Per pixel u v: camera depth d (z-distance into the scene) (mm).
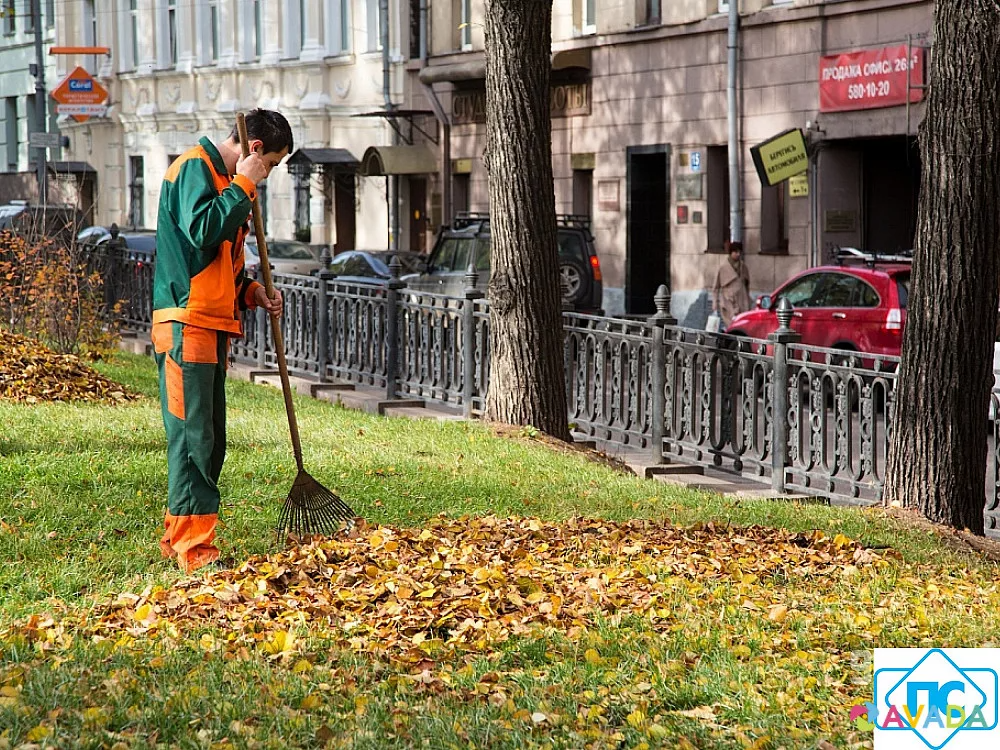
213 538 6965
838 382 10547
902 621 6645
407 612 6094
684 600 6652
